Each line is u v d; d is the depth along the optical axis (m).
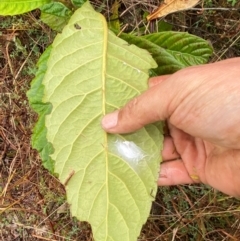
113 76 0.21
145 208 0.21
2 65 0.33
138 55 0.22
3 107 0.33
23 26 0.31
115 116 0.21
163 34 0.26
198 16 0.31
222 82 0.19
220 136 0.21
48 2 0.24
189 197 0.33
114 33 0.24
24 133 0.33
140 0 0.29
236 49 0.31
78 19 0.22
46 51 0.24
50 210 0.34
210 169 0.25
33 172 0.34
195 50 0.26
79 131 0.21
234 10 0.30
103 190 0.21
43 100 0.21
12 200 0.34
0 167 0.34
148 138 0.21
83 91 0.21
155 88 0.20
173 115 0.21
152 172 0.21
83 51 0.22
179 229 0.33
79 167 0.21
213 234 0.33
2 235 0.35
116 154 0.21
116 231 0.21
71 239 0.34
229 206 0.32
